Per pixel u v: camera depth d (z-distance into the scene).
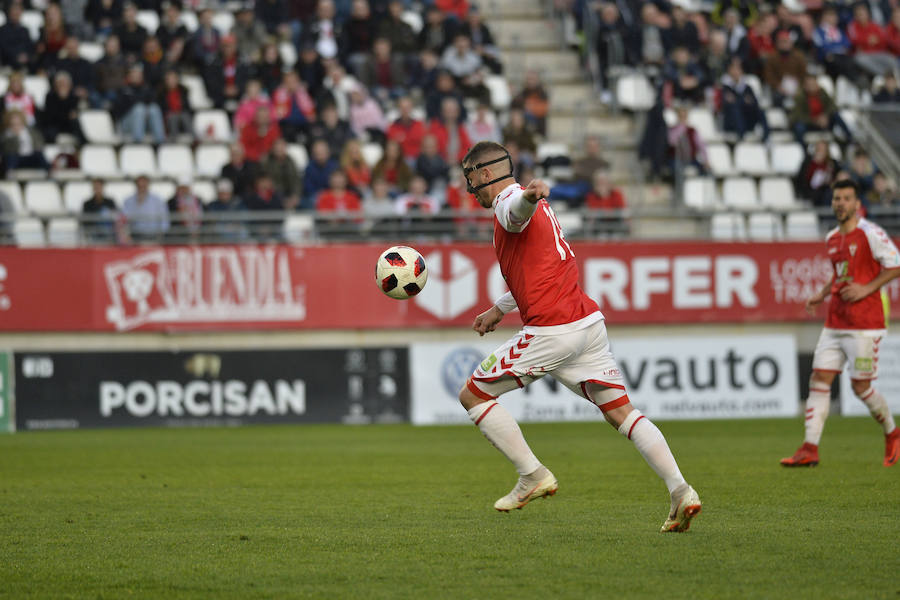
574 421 61.75
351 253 62.78
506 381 22.39
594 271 63.62
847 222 35.25
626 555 19.61
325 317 62.50
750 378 63.16
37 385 59.91
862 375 34.94
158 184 69.25
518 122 71.88
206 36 76.38
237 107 75.00
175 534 22.80
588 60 83.44
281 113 73.25
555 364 21.75
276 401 61.38
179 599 16.61
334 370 61.75
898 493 28.50
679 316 63.97
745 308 64.38
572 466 36.62
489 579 17.69
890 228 66.56
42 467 38.59
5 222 64.81
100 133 73.38
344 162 68.62
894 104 80.56
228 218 63.00
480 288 63.06
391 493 29.84
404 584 17.39
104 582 17.91
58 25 76.00
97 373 60.41
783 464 35.78
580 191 69.25
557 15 87.81
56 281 60.62
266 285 62.12
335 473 35.59
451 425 60.22
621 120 80.31
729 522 23.45
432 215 63.44
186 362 61.00
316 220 65.44
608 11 81.81
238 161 67.19
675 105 79.44
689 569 18.27
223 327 61.69
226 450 45.31
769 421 59.97
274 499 28.75
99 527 23.89
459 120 73.12
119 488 31.75
